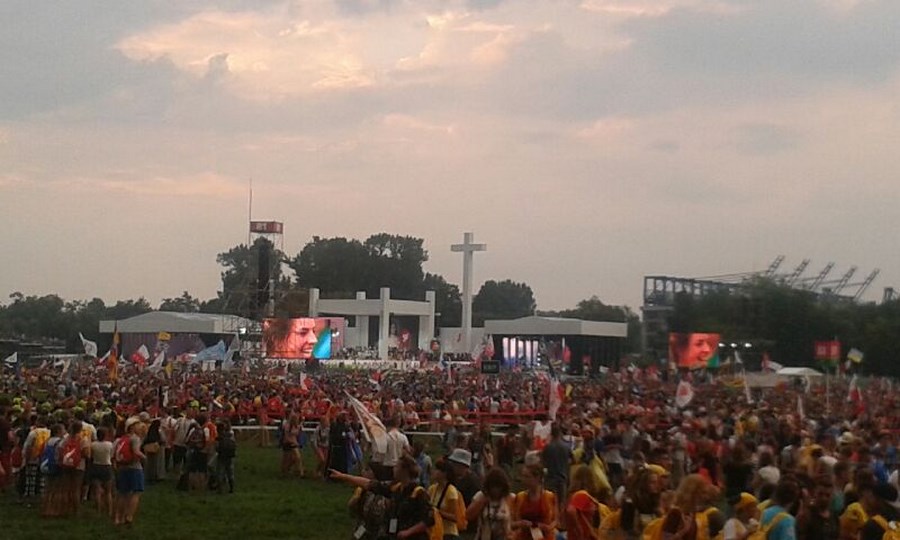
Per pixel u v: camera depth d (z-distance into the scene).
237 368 91.88
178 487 28.08
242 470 33.56
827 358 67.38
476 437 26.25
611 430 23.55
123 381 59.66
